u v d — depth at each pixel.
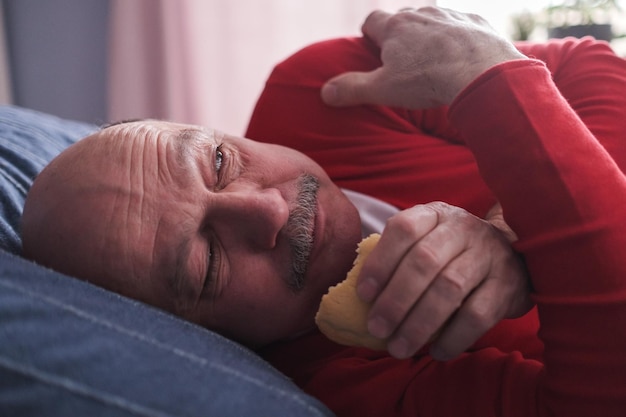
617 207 0.54
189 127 0.80
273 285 0.71
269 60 2.08
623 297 0.51
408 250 0.55
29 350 0.47
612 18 1.91
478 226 0.59
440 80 0.80
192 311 0.70
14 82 2.18
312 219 0.74
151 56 2.05
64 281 0.57
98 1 2.11
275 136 1.04
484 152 0.61
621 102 0.84
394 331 0.56
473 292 0.56
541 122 0.58
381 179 0.94
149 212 0.66
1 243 0.76
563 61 0.94
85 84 2.17
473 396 0.62
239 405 0.50
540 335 0.58
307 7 2.03
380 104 0.93
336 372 0.74
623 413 0.51
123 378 0.48
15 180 0.92
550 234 0.55
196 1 2.03
